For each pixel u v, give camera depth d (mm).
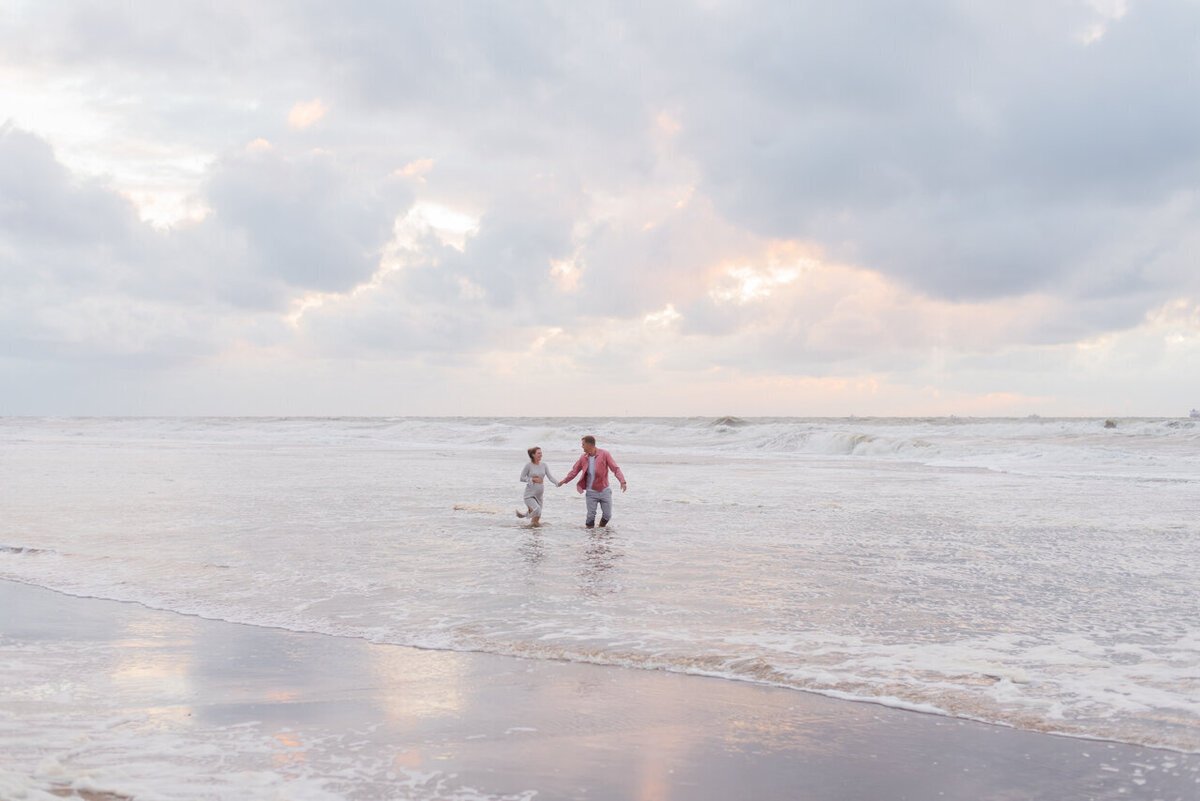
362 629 6785
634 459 35156
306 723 4523
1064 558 10227
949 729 4484
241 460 31844
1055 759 4051
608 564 9805
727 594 8094
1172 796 3604
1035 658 5875
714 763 3980
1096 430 48312
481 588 8383
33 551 10539
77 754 3979
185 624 6992
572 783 3705
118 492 18688
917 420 127500
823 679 5371
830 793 3629
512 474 24828
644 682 5375
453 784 3668
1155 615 7219
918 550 10867
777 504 16766
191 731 4371
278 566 9609
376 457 34875
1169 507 16047
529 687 5258
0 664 5758
